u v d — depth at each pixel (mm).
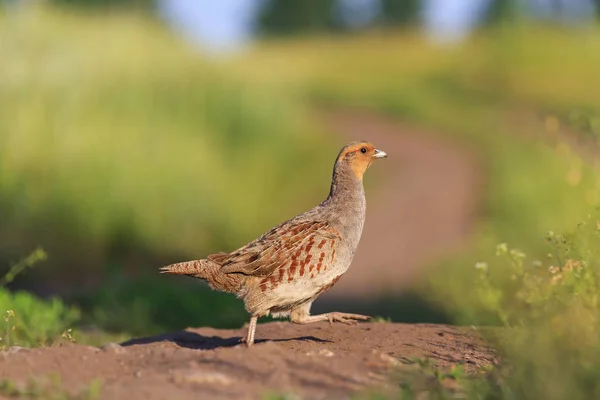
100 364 6062
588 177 13836
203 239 17344
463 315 8789
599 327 5770
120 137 17797
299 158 22484
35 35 19812
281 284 6980
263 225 18906
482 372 6199
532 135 29062
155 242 16531
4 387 5523
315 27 85312
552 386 5172
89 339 10062
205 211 17531
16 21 19984
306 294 7066
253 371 5832
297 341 7473
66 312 10570
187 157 18594
